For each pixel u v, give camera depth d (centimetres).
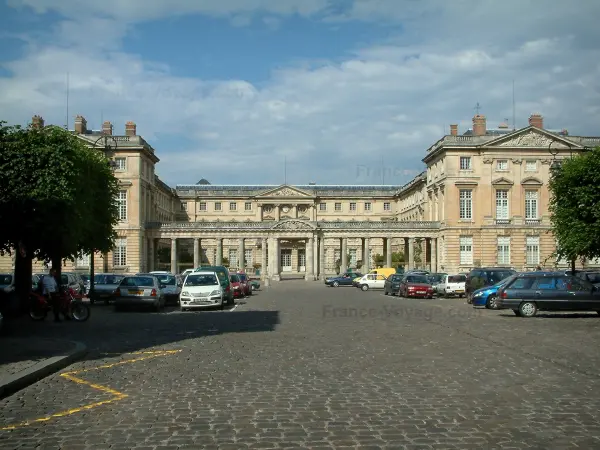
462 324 2505
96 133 8512
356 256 12462
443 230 8569
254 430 879
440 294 4925
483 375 1308
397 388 1170
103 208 4066
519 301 2900
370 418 945
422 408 1009
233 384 1215
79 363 1529
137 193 8262
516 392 1133
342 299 4656
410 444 811
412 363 1471
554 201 4150
